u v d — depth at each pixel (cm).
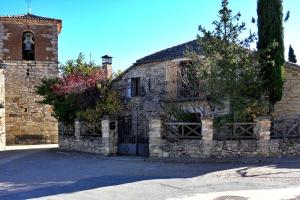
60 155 2447
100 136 2355
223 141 1842
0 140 3111
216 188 1213
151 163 1842
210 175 1458
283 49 2077
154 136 1958
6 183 1433
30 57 3872
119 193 1173
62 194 1181
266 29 2058
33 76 3825
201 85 2233
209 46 1958
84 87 2586
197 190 1190
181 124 1909
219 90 1939
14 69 3781
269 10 2056
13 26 3797
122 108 2667
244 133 1875
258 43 2088
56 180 1459
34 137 3781
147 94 2688
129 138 2277
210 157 1838
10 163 2108
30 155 2523
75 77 2650
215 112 2186
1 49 3759
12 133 3731
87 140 2442
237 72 1947
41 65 3850
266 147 1844
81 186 1309
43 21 3853
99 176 1519
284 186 1216
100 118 2428
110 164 1878
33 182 1435
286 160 1770
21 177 1575
